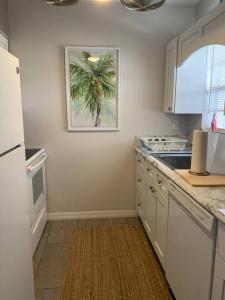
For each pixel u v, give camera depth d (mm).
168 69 2629
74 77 2656
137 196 2883
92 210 2971
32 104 2695
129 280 1880
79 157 2850
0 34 2334
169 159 2273
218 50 2289
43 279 1888
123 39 2674
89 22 2609
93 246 2332
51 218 2928
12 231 1104
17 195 1188
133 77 2756
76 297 1715
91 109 2742
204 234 1150
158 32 2689
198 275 1223
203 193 1256
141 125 2863
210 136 1736
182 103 2480
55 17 2568
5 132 1037
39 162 2305
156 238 2055
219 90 2281
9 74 1094
